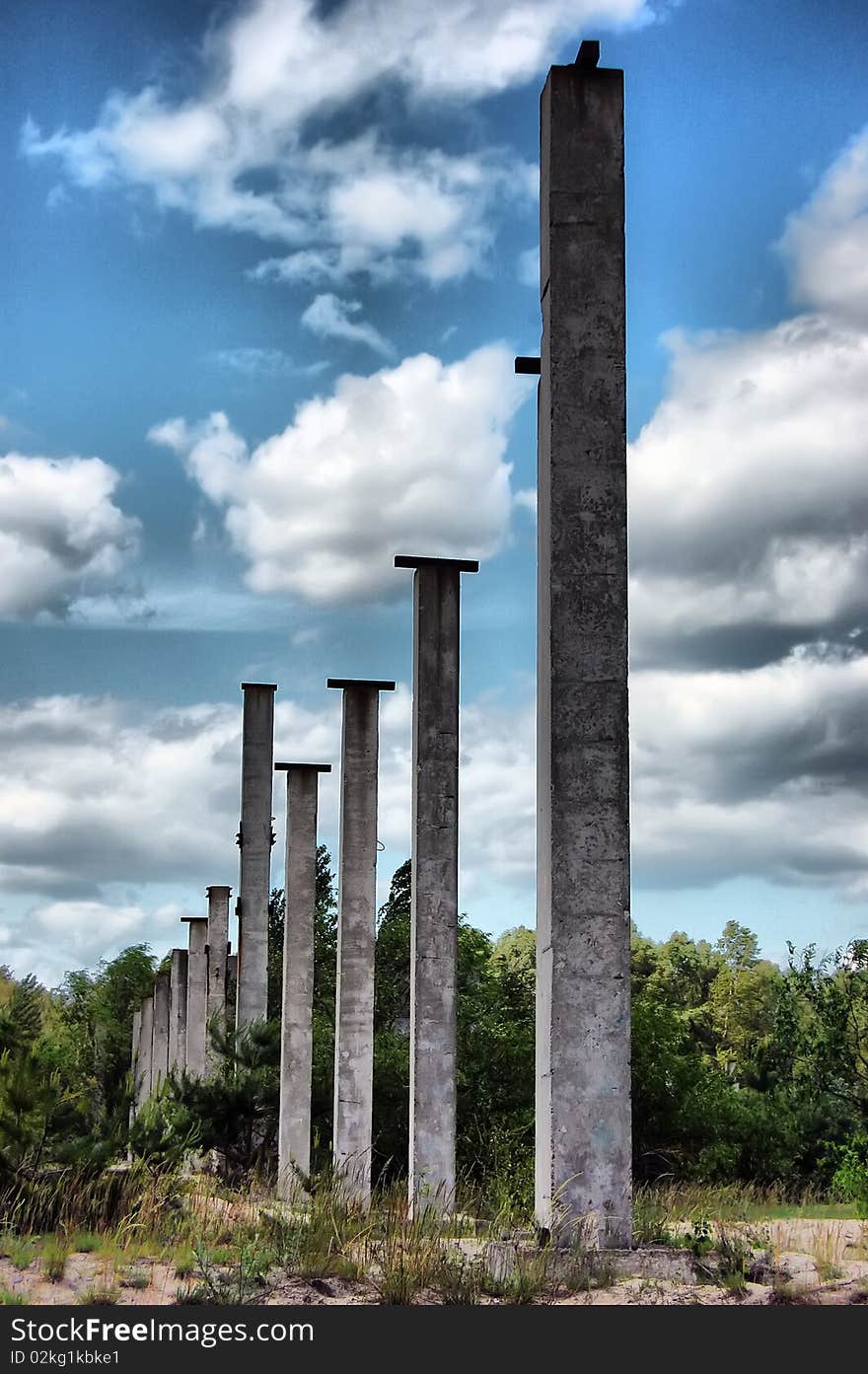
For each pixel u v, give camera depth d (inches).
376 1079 1176.2
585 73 510.3
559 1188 459.5
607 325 497.4
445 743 747.4
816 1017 1066.1
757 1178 1055.6
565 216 502.0
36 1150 609.9
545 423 502.9
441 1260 450.9
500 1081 1087.6
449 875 738.8
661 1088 1094.4
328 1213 521.3
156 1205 581.0
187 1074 1082.7
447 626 756.6
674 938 3420.3
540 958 489.4
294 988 1074.1
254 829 1222.9
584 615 484.7
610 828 477.1
